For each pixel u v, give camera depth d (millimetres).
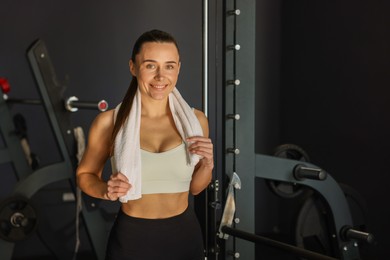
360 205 2559
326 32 3432
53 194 3629
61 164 2730
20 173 3186
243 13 2020
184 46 3754
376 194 3055
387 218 2969
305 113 3684
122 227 1459
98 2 3643
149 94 1419
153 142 1460
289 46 3822
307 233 2336
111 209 3721
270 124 3941
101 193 1440
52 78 2697
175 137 1472
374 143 3061
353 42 3195
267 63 3893
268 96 3920
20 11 3533
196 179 1561
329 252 2381
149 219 1446
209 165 1489
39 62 2648
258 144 3920
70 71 3631
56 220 3648
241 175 2084
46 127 3664
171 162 1428
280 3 3885
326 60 3445
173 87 1443
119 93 3721
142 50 1393
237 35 2021
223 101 2064
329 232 2359
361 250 3068
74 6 3613
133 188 1388
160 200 1444
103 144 1531
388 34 2920
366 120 3115
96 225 2826
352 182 3250
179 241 1463
